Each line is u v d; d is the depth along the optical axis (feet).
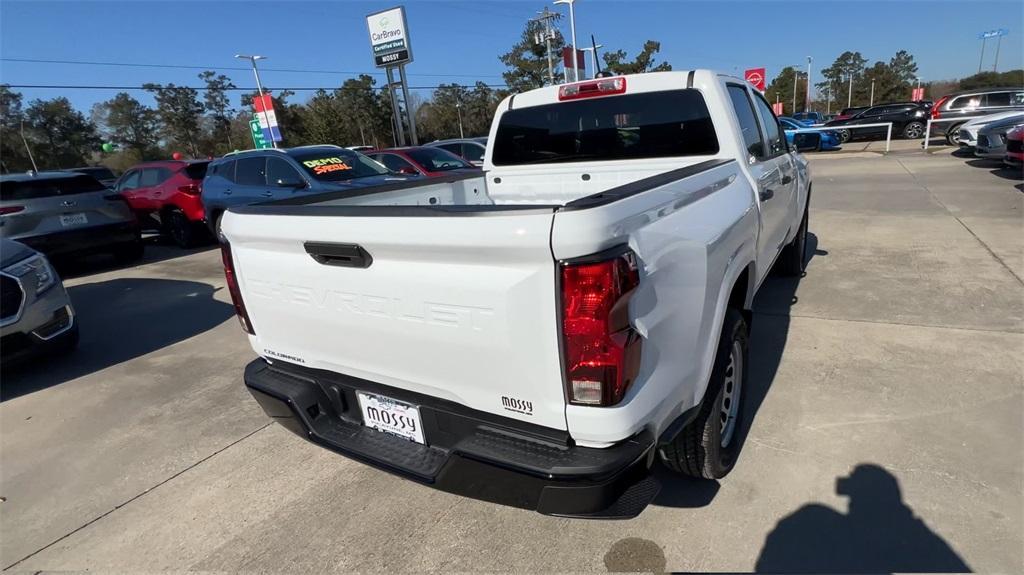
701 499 8.30
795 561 7.05
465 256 5.51
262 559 7.99
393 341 6.51
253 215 7.43
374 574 7.52
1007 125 36.60
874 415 10.01
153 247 37.76
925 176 37.91
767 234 11.31
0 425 12.92
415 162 34.04
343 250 6.44
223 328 18.67
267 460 10.52
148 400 13.57
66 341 15.80
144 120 285.02
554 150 12.80
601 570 7.21
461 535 8.09
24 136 247.70
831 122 78.84
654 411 5.91
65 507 9.61
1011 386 10.58
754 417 10.25
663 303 5.89
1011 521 7.37
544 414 5.71
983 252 19.33
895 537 7.27
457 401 6.39
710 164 8.80
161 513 9.23
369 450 7.10
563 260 5.04
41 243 25.98
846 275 18.13
